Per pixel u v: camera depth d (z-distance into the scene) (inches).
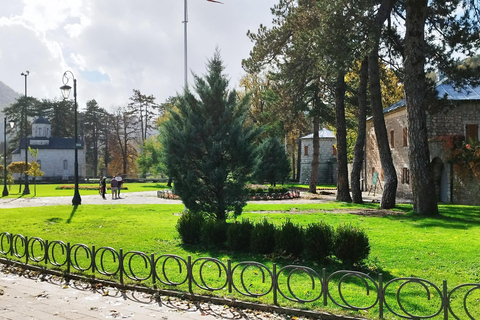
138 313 257.1
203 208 547.5
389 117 1466.5
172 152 551.5
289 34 1168.8
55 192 1777.8
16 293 305.6
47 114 4101.9
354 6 768.9
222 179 532.1
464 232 539.8
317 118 1560.0
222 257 421.4
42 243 394.9
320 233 388.8
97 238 530.9
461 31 866.8
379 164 1562.5
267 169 1627.7
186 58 777.6
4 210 894.4
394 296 281.4
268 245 430.9
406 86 783.7
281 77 1156.5
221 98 558.9
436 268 361.4
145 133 3900.1
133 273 335.6
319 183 2527.1
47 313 256.4
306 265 380.5
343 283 318.0
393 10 952.9
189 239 490.3
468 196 993.5
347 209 891.4
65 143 3789.4
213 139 546.3
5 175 1605.6
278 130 1603.1
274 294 265.3
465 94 1135.0
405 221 659.4
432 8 881.5
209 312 259.3
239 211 562.3
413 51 771.4
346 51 771.4
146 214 813.9
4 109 4128.9
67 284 333.1
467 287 303.6
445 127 1134.4
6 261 414.6
